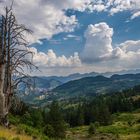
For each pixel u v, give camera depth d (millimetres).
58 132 69750
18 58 23422
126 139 103562
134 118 187250
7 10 23500
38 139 25531
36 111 51375
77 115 195750
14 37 23562
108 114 182125
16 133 22281
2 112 23328
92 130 135250
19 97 23625
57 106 76188
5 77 23484
